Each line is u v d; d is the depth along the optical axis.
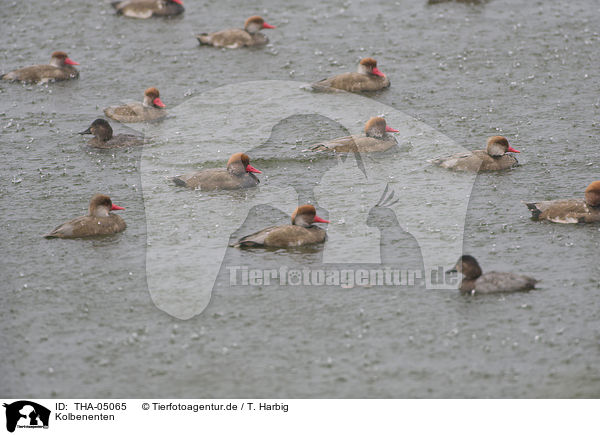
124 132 25.50
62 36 33.03
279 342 15.54
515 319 15.94
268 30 33.38
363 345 15.39
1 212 20.53
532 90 27.47
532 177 21.91
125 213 20.50
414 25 33.38
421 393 14.07
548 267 17.61
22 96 28.09
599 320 15.81
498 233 19.09
